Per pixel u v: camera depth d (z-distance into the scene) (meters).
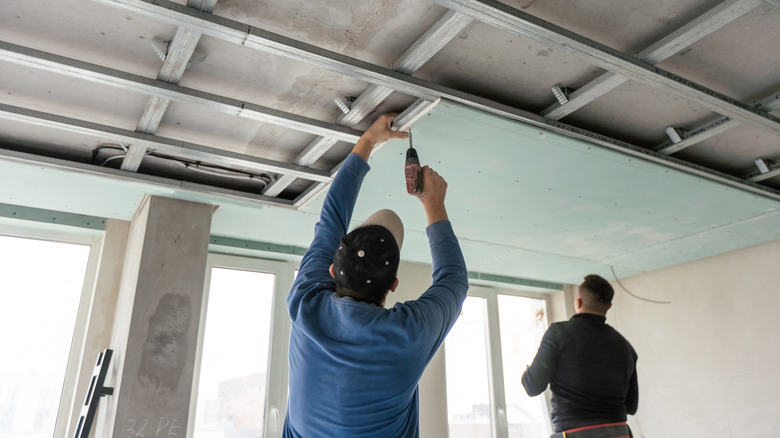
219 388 3.55
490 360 4.74
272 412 3.64
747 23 1.84
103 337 3.18
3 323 3.13
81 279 3.39
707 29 1.77
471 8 1.63
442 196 1.17
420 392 4.11
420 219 3.30
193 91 2.07
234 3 1.73
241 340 3.71
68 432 2.96
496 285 4.97
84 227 3.32
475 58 2.01
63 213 3.28
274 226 3.47
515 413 4.73
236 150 2.68
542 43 1.80
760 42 1.93
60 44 1.89
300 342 0.94
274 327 3.83
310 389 0.90
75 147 2.63
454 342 4.65
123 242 3.40
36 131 2.48
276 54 1.84
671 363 4.33
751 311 3.87
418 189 1.19
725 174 2.75
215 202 3.04
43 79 2.10
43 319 3.23
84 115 2.35
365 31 1.87
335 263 0.94
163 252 2.85
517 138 2.35
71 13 1.75
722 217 3.24
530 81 2.14
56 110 2.31
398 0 1.72
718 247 3.88
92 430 2.99
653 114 2.38
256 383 3.68
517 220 3.30
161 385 2.64
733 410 3.86
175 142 2.46
